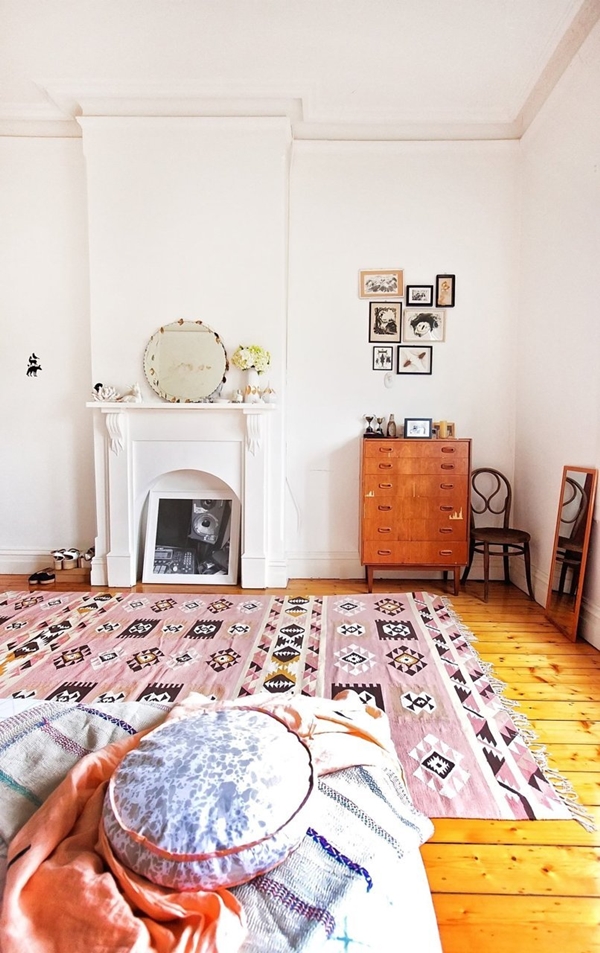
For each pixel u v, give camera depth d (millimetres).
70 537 3914
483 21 2605
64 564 3777
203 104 3305
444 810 1535
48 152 3703
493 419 3801
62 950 749
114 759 1069
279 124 3389
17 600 3299
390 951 786
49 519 3914
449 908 1238
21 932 766
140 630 2816
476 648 2643
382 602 3303
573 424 2932
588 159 2748
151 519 3787
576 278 2893
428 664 2453
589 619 2721
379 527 3457
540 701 2146
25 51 2873
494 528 3492
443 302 3744
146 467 3629
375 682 2273
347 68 2984
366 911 822
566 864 1367
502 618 3057
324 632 2811
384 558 3480
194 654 2523
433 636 2777
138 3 2510
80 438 3861
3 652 2537
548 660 2518
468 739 1872
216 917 778
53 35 2738
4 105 3420
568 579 2854
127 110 3367
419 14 2564
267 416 3566
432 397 3801
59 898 796
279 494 3625
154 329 3564
